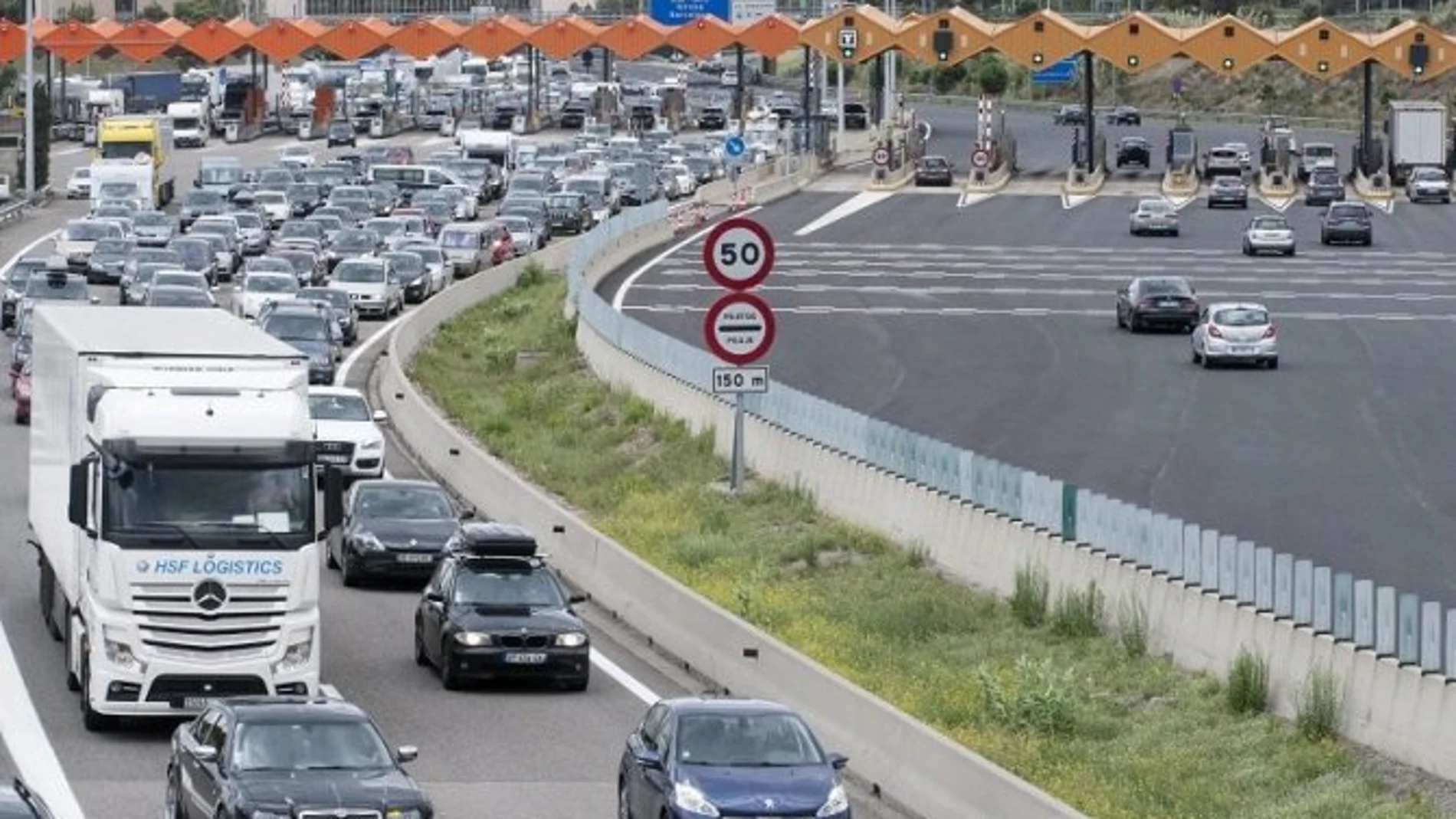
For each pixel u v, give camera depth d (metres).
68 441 82.06
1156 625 86.81
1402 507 115.75
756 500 121.44
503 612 85.00
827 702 75.69
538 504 111.12
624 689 85.62
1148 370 169.75
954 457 105.19
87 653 76.88
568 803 68.25
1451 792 67.25
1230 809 66.88
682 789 59.12
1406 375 167.75
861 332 190.00
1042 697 78.31
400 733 77.75
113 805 66.56
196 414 76.25
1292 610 78.38
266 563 75.94
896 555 107.00
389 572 103.38
